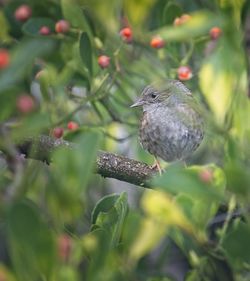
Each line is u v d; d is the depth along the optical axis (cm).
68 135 1050
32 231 648
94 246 723
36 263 663
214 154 1380
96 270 720
